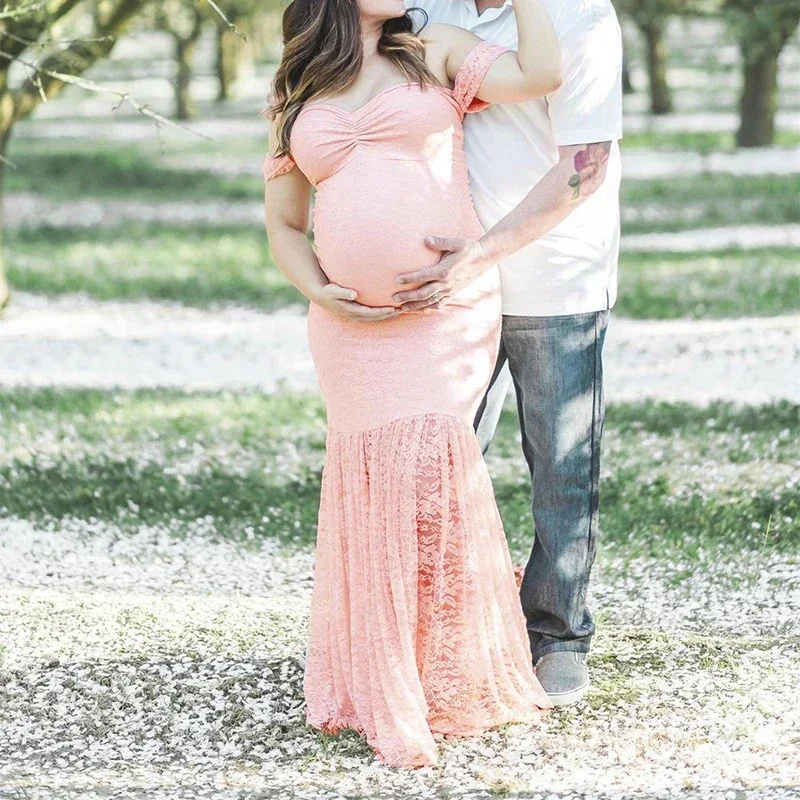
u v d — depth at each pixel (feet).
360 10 12.93
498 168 13.60
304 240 13.87
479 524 13.21
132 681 15.34
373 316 12.93
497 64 12.98
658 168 80.12
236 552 20.84
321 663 14.06
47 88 40.16
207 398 30.96
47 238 59.36
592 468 14.21
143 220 64.90
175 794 12.85
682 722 13.91
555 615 14.40
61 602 18.24
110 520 22.35
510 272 13.79
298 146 13.16
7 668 15.80
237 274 50.29
